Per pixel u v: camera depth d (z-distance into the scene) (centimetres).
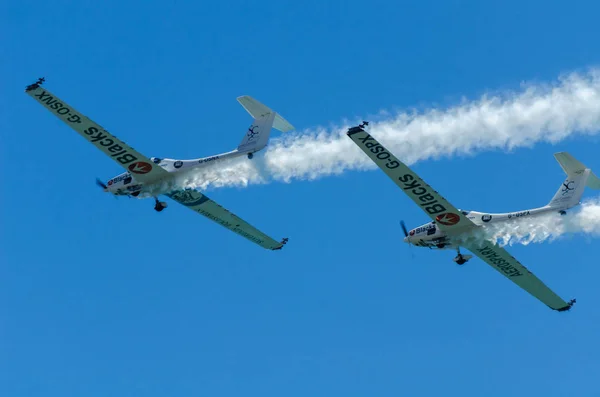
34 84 11775
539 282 12719
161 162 12675
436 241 12362
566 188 11612
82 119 11988
